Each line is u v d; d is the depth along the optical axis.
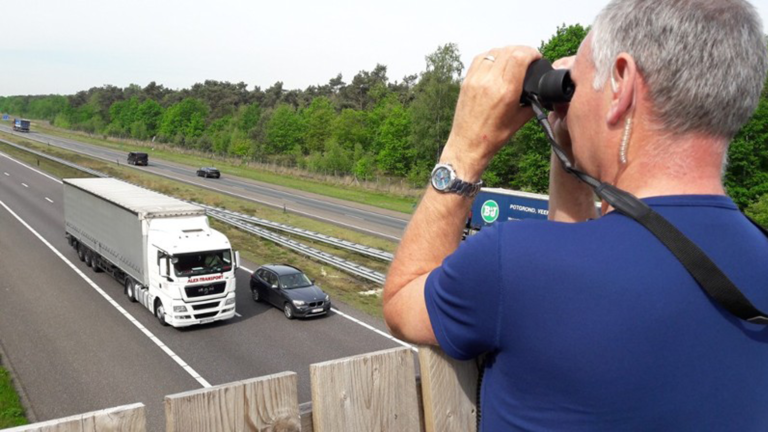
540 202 23.73
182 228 17.98
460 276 1.08
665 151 1.04
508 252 1.04
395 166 58.84
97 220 22.73
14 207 38.44
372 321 18.27
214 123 94.00
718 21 0.99
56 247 27.95
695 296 0.96
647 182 1.07
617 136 1.08
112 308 19.02
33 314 18.23
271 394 1.52
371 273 22.69
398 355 1.68
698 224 1.02
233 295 17.70
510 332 1.03
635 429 0.96
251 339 16.53
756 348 1.00
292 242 28.75
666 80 1.00
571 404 0.99
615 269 0.98
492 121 1.26
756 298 1.00
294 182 59.31
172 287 16.66
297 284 19.14
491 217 25.36
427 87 53.09
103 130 115.38
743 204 30.42
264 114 83.44
